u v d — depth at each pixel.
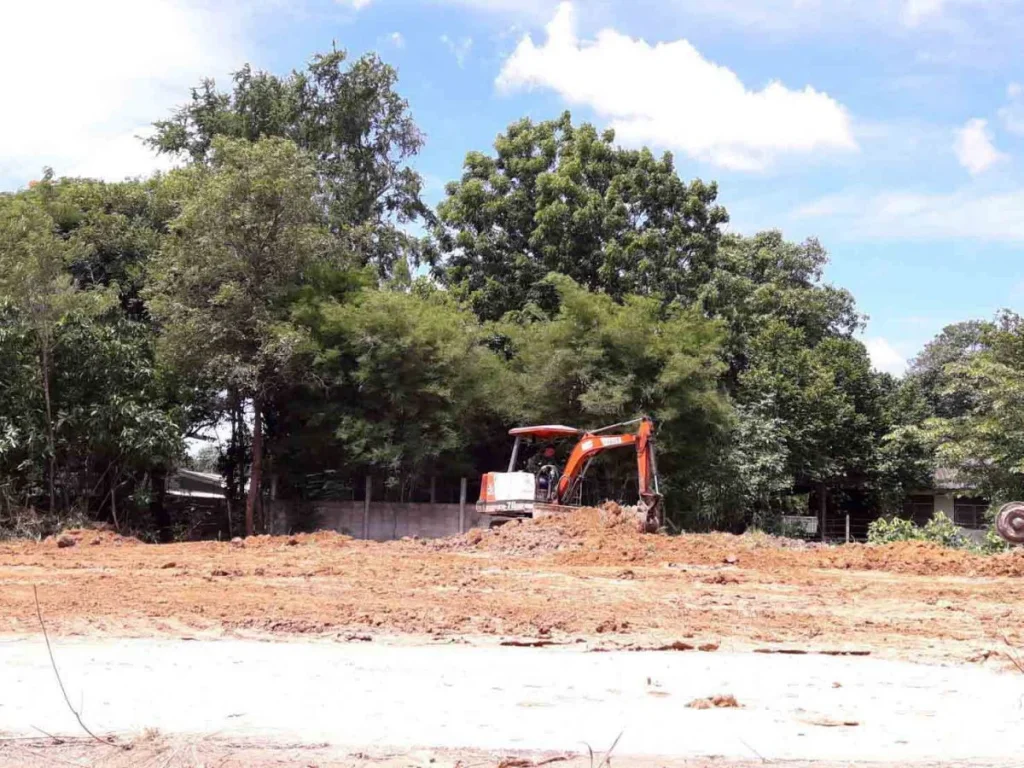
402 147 42.50
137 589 15.53
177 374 30.44
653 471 24.83
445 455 32.72
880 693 9.14
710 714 8.18
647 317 31.98
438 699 8.59
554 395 31.75
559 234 38.28
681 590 16.41
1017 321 31.16
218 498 34.66
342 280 33.22
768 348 43.19
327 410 31.58
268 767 6.48
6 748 6.92
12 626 12.05
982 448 28.91
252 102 39.16
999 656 11.02
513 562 20.39
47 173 34.62
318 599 14.55
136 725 7.57
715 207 40.84
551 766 6.54
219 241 30.08
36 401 27.64
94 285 31.53
